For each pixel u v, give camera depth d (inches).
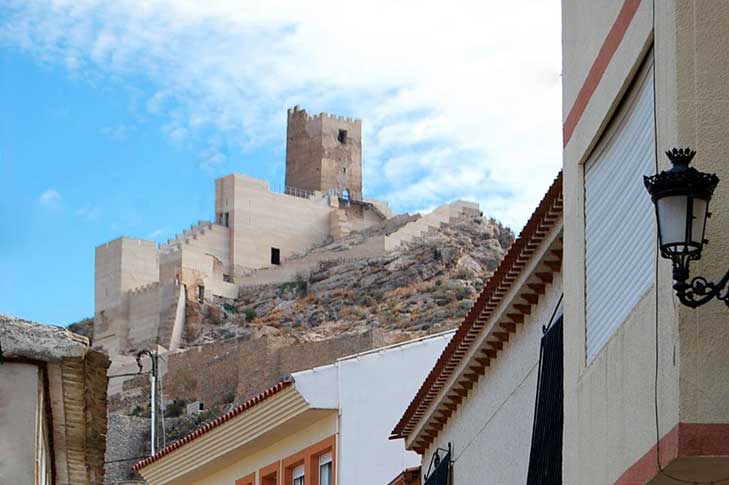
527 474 904.3
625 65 630.5
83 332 6850.4
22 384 689.0
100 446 812.0
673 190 505.7
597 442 649.0
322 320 6309.1
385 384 1424.7
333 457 1400.1
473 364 1035.3
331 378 1411.2
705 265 535.5
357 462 1396.4
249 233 7101.4
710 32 558.9
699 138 550.3
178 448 1624.0
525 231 840.3
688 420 529.0
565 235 729.6
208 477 1628.9
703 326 534.0
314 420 1430.9
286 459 1476.4
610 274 653.3
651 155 601.3
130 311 6692.9
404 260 6520.7
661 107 571.8
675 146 552.7
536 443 862.5
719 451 525.0
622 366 614.9
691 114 552.7
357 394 1413.6
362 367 1423.5
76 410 757.3
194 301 6633.9
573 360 701.3
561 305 852.6
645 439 574.6
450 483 1128.8
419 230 6825.8
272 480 1512.1
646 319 583.5
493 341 988.6
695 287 521.7
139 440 3555.6
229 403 4963.1
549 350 852.0
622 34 639.1
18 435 681.6
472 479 1063.0
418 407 1172.5
